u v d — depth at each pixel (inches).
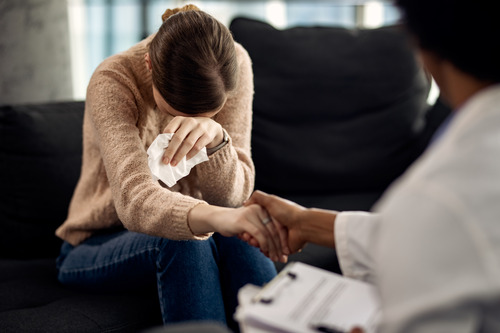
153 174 44.6
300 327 26.2
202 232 42.8
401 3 23.2
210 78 43.6
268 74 74.7
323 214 37.4
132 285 51.7
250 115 58.8
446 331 18.2
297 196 75.7
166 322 44.8
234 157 52.2
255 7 131.4
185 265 44.3
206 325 23.1
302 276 31.6
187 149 45.8
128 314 49.9
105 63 52.2
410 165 79.0
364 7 124.6
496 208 17.9
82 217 55.4
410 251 18.6
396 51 77.8
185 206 43.3
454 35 21.3
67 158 65.9
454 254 17.9
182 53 43.0
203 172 51.5
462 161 19.0
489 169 18.5
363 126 76.8
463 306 17.8
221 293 46.5
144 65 52.2
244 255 48.0
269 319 26.7
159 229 43.8
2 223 64.6
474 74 21.5
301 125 75.9
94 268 51.6
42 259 66.1
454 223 18.1
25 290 56.0
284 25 132.0
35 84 85.0
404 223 19.2
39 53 84.8
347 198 74.7
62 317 48.4
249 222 39.2
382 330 19.5
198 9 51.4
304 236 37.9
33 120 64.7
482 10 20.5
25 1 81.4
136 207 44.5
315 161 74.9
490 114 19.7
